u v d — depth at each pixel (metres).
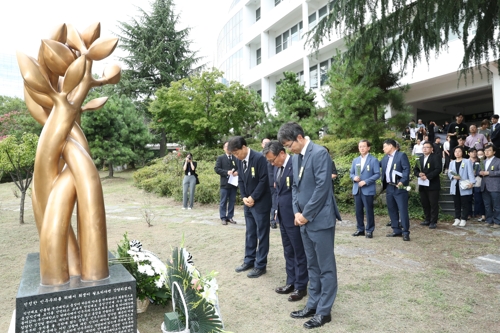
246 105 16.17
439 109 20.67
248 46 26.64
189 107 16.05
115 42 2.46
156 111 16.70
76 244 2.47
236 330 2.99
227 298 3.66
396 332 2.90
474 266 4.46
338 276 4.12
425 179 6.73
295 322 3.11
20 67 2.29
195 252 5.30
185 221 7.78
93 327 2.22
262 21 24.14
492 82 14.29
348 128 10.80
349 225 7.14
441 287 3.78
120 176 19.42
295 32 22.31
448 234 6.20
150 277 3.29
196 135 16.89
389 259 4.75
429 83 15.85
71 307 2.16
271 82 24.19
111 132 17.03
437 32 5.29
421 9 5.28
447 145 11.48
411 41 6.12
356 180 6.11
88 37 2.62
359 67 9.41
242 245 5.53
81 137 2.62
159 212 9.12
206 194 10.30
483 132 9.97
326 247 3.04
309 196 3.14
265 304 3.50
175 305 2.74
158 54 24.97
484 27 5.71
